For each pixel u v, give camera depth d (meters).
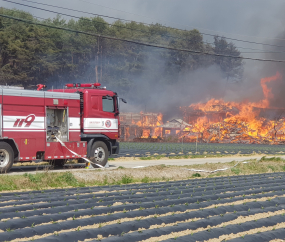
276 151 44.84
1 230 7.50
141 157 28.47
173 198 11.48
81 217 8.72
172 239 7.08
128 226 7.84
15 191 12.42
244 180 16.36
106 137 19.95
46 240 6.83
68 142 18.20
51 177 13.98
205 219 8.67
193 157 31.17
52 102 17.67
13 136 16.31
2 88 16.16
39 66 78.25
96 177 15.15
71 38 88.88
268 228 8.16
